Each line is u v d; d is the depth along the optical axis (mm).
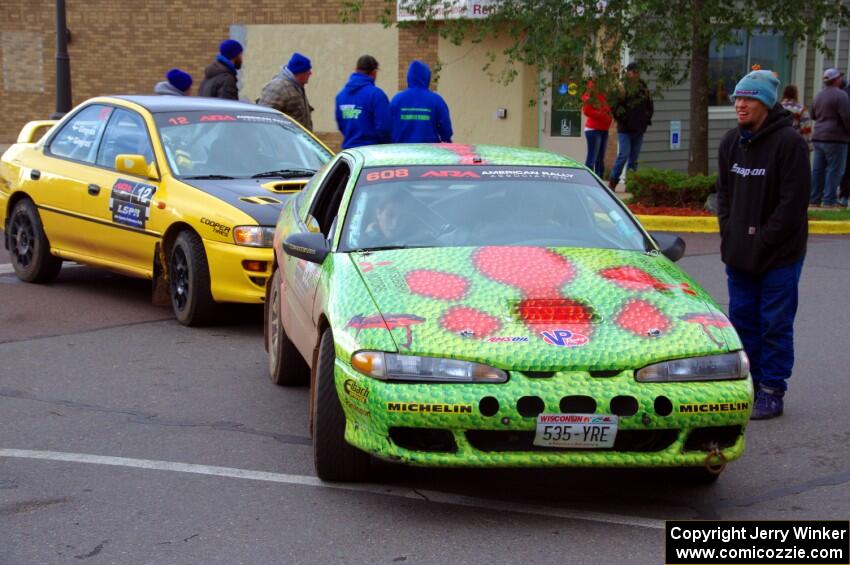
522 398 4680
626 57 18297
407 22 17266
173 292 9289
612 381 4730
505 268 5449
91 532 4863
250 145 9836
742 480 5605
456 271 5418
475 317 4980
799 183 6324
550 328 4906
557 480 5555
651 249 6043
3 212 11055
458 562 4516
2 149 23578
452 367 4742
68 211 10250
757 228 6480
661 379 4785
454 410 4684
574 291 5227
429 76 12109
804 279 11258
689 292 5383
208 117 9977
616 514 5082
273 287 7535
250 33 22922
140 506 5188
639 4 14156
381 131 12156
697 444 4875
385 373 4777
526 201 6180
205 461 5859
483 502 5223
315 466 5449
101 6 23594
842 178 16719
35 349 8414
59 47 18672
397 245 5852
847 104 16000
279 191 9148
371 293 5234
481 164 6488
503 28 18516
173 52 23391
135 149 9812
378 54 21938
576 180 6434
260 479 5555
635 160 17016
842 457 5980
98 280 11250
